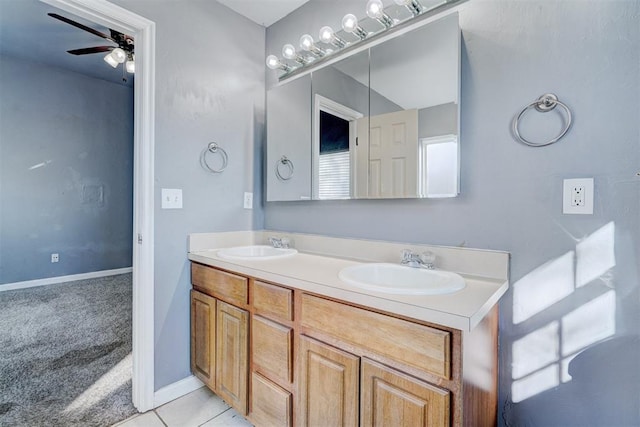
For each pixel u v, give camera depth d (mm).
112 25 1490
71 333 2449
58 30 2898
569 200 1053
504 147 1177
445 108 1288
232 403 1441
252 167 2053
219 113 1854
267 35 2102
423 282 1236
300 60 1820
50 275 3879
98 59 3623
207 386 1661
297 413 1171
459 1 1280
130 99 4520
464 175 1268
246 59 2000
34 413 1514
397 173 1433
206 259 1596
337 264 1435
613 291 987
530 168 1125
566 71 1057
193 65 1726
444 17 1297
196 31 1738
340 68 1665
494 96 1196
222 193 1876
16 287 3641
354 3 1630
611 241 987
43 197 3811
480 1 1229
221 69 1862
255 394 1325
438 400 811
